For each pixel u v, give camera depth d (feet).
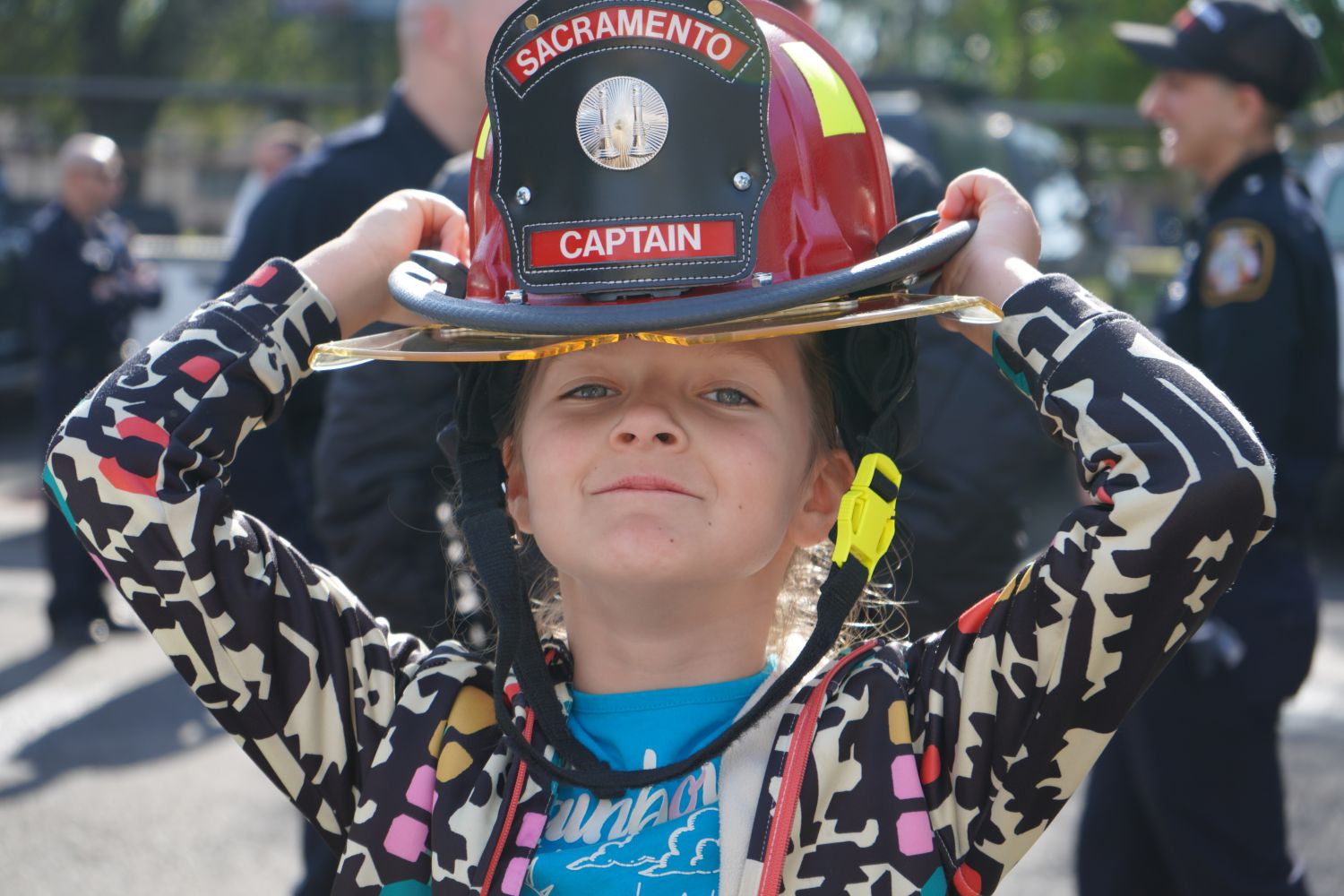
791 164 4.22
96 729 16.01
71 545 19.27
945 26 70.79
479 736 4.53
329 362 4.62
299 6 37.22
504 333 4.17
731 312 3.92
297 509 9.34
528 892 4.31
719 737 4.23
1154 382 4.23
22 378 36.01
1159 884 9.73
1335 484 24.47
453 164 7.18
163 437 4.54
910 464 6.84
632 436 4.20
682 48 4.00
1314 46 10.42
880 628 5.75
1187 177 44.32
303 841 8.30
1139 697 4.27
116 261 22.49
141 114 59.26
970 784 4.29
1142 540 4.08
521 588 4.53
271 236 9.02
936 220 4.45
